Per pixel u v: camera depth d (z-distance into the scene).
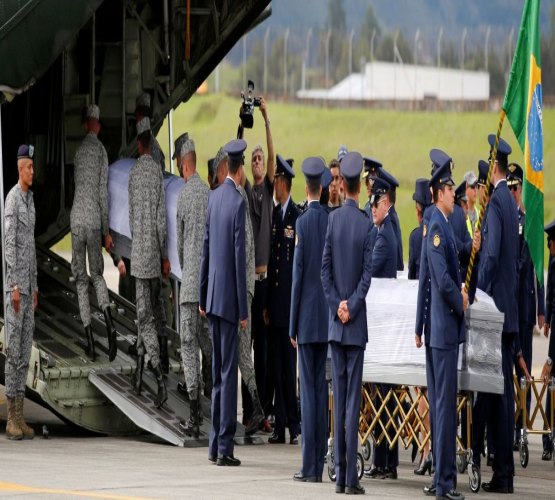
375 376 19.94
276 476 20.86
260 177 26.66
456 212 22.45
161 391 25.27
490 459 23.20
